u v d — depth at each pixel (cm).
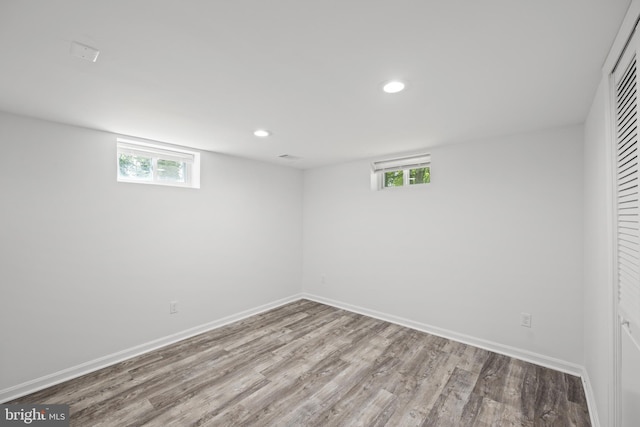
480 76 155
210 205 335
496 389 216
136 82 162
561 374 236
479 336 286
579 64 142
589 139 206
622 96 129
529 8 102
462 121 230
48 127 223
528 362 256
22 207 212
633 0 96
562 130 243
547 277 250
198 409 194
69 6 101
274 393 212
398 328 334
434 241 317
